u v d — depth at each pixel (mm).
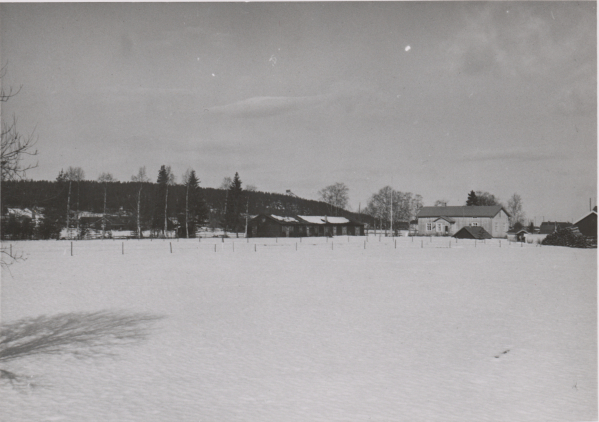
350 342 14969
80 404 10062
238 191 105062
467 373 12180
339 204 141000
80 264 38031
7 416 9430
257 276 31062
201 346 14461
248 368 12461
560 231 74250
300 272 33625
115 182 96375
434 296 23438
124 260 41875
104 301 21594
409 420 9453
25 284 26562
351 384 11375
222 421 9289
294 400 10367
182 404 10102
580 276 31875
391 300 22281
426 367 12633
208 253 51188
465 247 67312
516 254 53625
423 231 115938
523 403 10289
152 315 18734
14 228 72625
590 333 16031
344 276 31359
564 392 10938
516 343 14859
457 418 9570
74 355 13469
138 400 10305
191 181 94500
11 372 12047
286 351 13945
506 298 22859
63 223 81438
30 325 16922
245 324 17312
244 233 114188
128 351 13867
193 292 24312
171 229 96125
